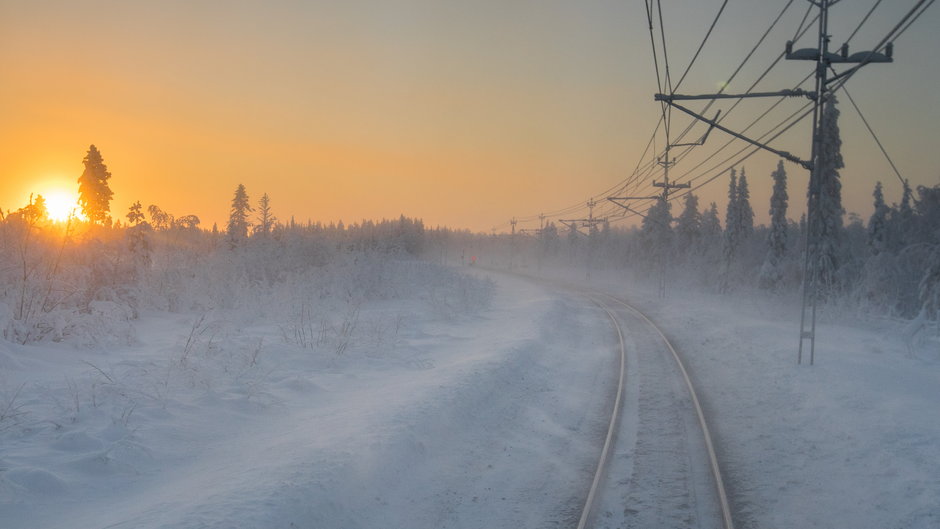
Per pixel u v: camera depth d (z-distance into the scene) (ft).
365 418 31.14
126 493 21.65
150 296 74.59
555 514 22.43
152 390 33.45
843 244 134.62
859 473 26.14
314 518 19.95
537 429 34.35
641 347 69.31
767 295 124.06
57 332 45.91
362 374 45.98
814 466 27.48
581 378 50.47
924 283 103.76
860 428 32.37
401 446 27.48
